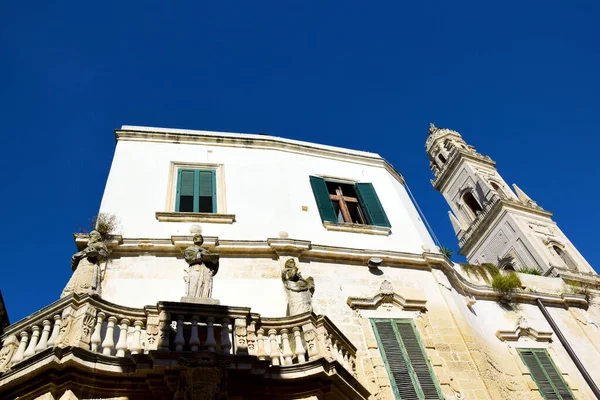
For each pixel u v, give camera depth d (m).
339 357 11.95
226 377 9.73
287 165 18.67
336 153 20.33
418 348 13.95
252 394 10.15
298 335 11.27
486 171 51.59
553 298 19.88
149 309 10.78
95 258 11.84
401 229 18.16
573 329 19.00
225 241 14.81
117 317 10.62
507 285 18.95
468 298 17.56
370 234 17.36
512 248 41.78
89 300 10.34
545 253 38.50
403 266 16.48
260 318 11.28
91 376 9.57
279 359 10.88
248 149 18.75
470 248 46.81
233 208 16.34
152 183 16.47
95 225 14.16
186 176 17.06
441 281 16.27
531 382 16.00
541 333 17.91
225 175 17.44
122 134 17.88
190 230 15.19
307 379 10.45
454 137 57.12
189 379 9.42
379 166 20.91
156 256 14.16
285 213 16.67
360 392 11.66
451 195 52.25
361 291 15.16
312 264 15.31
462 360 14.08
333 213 17.56
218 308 10.91
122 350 10.20
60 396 9.27
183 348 10.35
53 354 9.30
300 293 12.74
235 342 10.71
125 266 13.72
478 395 13.32
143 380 9.85
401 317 14.69
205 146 18.38
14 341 10.45
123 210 15.27
